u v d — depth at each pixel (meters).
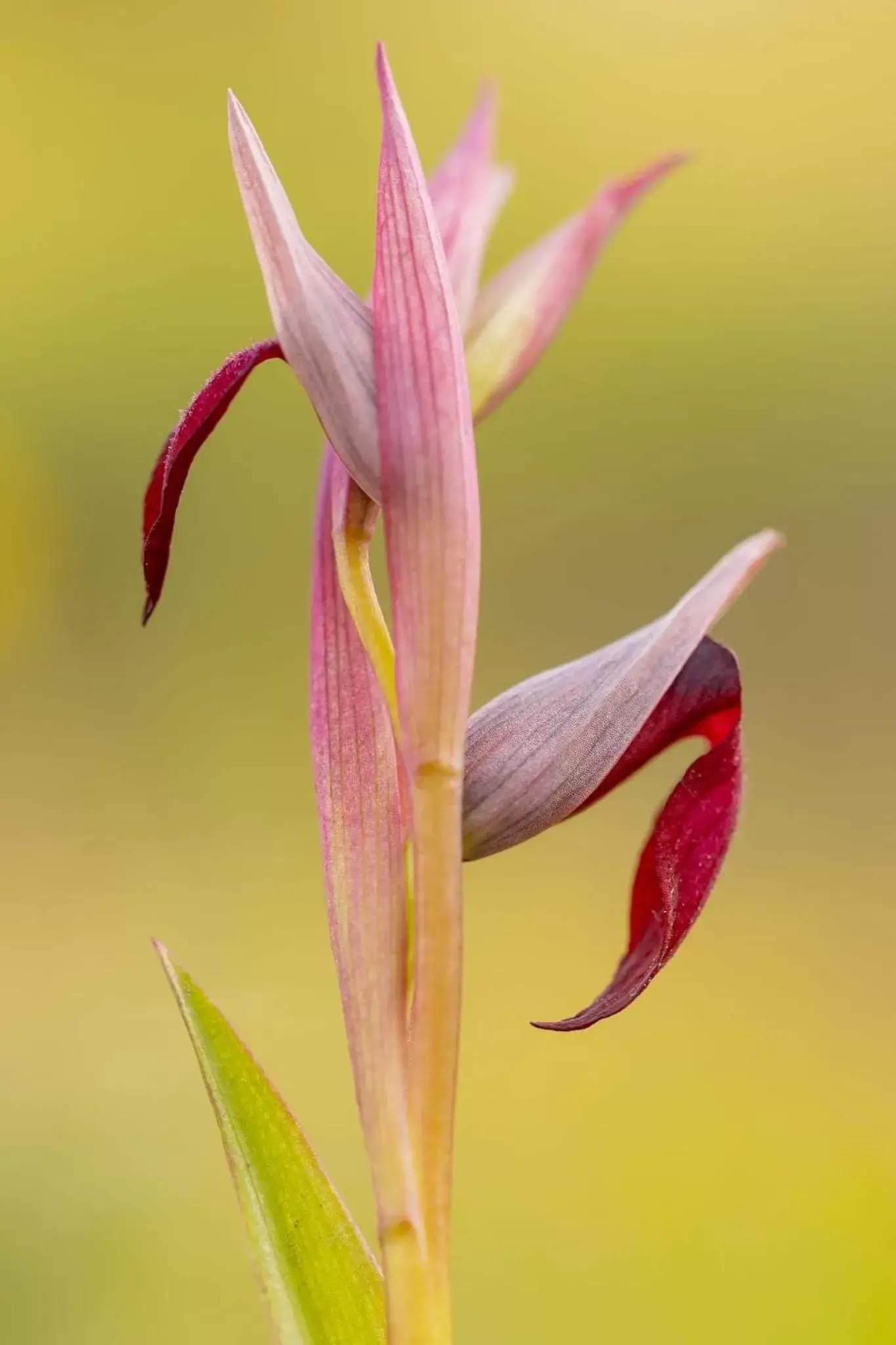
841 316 0.85
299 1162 0.25
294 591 0.77
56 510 0.76
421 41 0.94
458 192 0.26
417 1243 0.25
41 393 0.80
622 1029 0.56
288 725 0.72
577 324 0.85
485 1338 0.45
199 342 0.83
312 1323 0.25
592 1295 0.46
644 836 0.65
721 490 0.81
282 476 0.80
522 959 0.59
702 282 0.86
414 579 0.25
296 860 0.64
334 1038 0.56
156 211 0.86
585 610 0.78
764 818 0.68
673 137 0.92
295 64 0.92
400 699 0.25
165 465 0.25
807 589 0.76
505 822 0.25
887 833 0.67
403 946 0.25
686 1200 0.48
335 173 0.92
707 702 0.26
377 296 0.25
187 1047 0.55
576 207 0.93
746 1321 0.45
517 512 0.81
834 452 0.81
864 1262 0.46
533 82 0.94
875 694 0.72
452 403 0.25
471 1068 0.54
